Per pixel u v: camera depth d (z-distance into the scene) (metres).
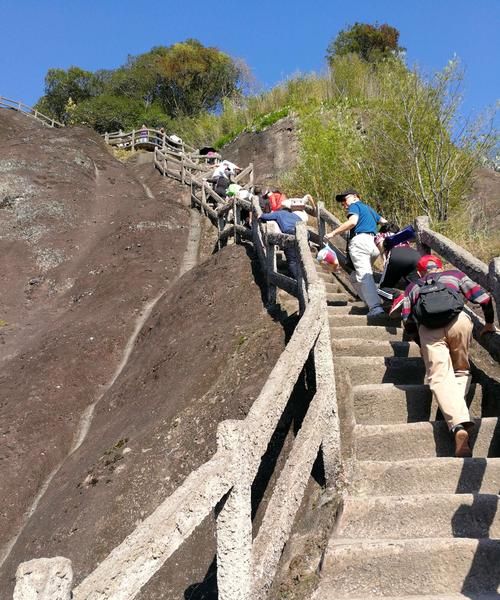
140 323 11.79
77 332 11.48
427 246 6.90
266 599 3.57
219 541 3.42
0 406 9.58
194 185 18.44
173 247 14.98
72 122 43.47
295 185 15.12
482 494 4.12
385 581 3.71
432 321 4.89
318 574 3.82
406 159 12.23
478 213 12.88
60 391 9.88
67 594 2.28
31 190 18.80
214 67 50.25
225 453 3.42
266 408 3.77
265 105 28.09
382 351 6.07
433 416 5.20
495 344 5.38
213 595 4.40
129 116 42.97
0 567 6.70
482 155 11.97
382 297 7.04
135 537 2.77
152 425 7.13
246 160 24.22
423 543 3.77
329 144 14.15
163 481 6.03
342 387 5.20
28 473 8.27
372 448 4.76
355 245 7.20
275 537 3.69
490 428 4.83
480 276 5.50
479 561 3.72
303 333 4.55
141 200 19.12
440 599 3.51
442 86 12.16
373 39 47.50
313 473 4.77
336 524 4.12
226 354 7.38
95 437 8.37
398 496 4.18
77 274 14.83
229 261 10.32
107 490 6.42
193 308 9.78
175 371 8.12
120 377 9.97
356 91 24.61
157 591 4.78
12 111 31.84
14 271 15.21
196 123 32.62
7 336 12.43
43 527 6.66
